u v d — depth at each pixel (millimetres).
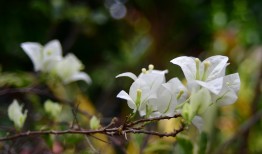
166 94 508
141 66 1231
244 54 1262
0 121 724
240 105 1121
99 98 1264
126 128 506
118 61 1219
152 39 1295
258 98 1070
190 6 1363
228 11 1347
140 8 1348
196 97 487
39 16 1183
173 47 1354
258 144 1144
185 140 620
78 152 659
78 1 1245
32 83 750
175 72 1265
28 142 693
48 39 1122
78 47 1298
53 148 643
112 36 1319
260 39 1255
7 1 1177
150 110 509
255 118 909
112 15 1310
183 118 497
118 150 744
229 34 1311
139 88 508
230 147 919
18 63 1212
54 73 708
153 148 689
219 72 504
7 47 1179
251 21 1289
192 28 1390
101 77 1237
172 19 1346
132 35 1359
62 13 1093
